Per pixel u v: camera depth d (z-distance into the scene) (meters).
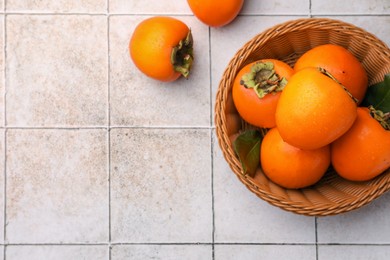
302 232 0.76
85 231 0.77
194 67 0.77
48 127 0.77
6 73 0.77
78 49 0.77
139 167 0.77
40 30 0.77
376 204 0.76
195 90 0.77
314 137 0.58
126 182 0.77
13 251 0.77
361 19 0.76
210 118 0.77
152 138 0.77
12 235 0.77
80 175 0.77
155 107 0.77
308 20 0.67
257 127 0.72
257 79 0.65
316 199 0.68
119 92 0.77
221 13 0.69
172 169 0.77
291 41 0.70
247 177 0.65
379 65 0.68
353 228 0.76
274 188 0.68
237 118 0.71
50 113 0.77
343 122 0.58
